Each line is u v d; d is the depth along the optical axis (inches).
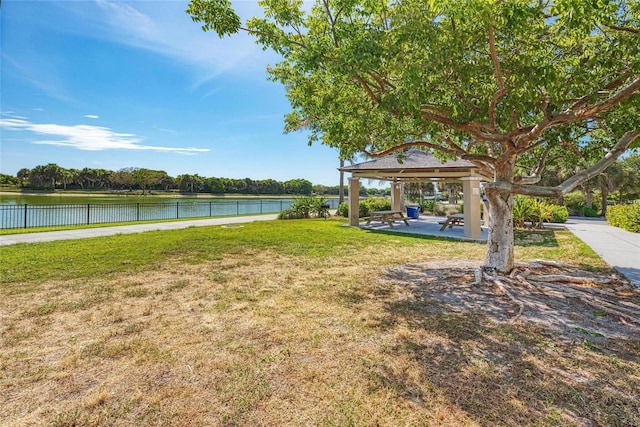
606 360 112.0
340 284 208.7
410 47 153.1
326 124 216.7
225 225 551.8
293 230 478.6
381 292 191.9
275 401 90.4
